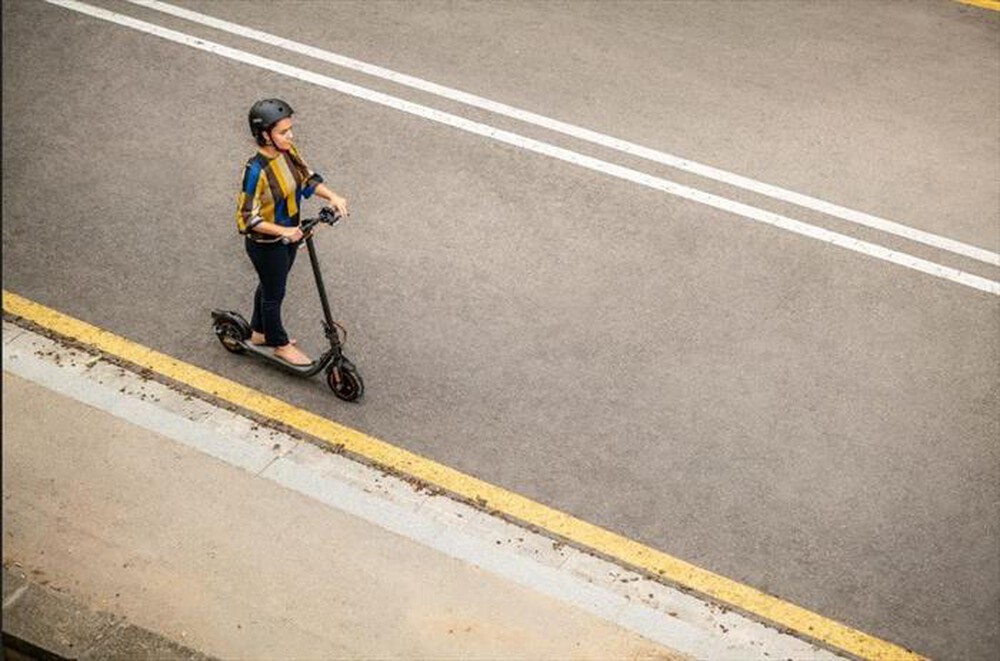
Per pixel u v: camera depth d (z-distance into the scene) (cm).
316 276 1430
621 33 2361
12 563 1297
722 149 2048
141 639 1170
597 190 1939
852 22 2450
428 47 2273
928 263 1831
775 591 1342
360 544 1353
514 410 1548
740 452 1506
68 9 2305
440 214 1866
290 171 1380
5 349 1585
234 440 1478
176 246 1783
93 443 1455
